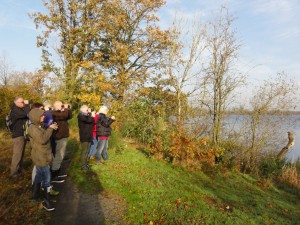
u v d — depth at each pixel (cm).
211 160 1016
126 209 548
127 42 2042
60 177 696
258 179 1038
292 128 1222
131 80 1775
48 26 1998
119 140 1194
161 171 853
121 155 1002
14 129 648
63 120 675
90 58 1998
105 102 1692
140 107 1538
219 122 1232
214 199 680
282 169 1118
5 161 743
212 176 938
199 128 1183
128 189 653
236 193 795
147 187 672
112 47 1992
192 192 691
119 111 1609
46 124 526
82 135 766
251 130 1223
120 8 1969
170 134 1045
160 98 1602
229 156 1192
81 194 608
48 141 519
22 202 510
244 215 590
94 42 2084
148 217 514
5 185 576
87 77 1792
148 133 1345
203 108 1261
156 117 1436
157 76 1795
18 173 661
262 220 590
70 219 489
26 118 661
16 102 645
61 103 674
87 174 743
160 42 1802
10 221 445
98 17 2008
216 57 1245
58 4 2036
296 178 1044
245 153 1208
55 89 2086
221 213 576
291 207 754
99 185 669
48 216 489
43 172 516
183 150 976
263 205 712
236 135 1244
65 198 580
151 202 580
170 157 1020
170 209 554
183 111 1294
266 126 1202
